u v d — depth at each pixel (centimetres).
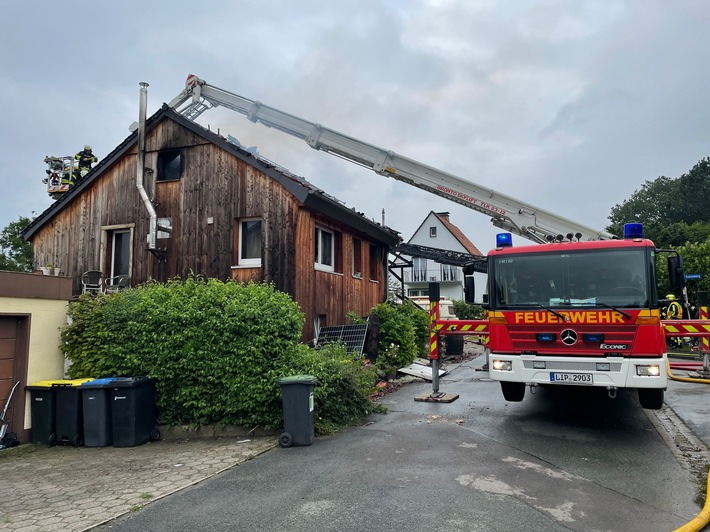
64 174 1747
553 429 752
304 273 1277
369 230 1647
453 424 788
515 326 746
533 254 764
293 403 696
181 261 1360
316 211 1338
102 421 770
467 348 2303
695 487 512
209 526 441
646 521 432
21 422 802
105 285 1383
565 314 717
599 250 732
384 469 575
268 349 763
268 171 1288
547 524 425
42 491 558
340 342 1141
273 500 494
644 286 696
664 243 3962
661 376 670
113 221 1449
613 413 859
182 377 791
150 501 511
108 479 593
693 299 1906
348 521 438
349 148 1374
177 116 1405
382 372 1228
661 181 6494
